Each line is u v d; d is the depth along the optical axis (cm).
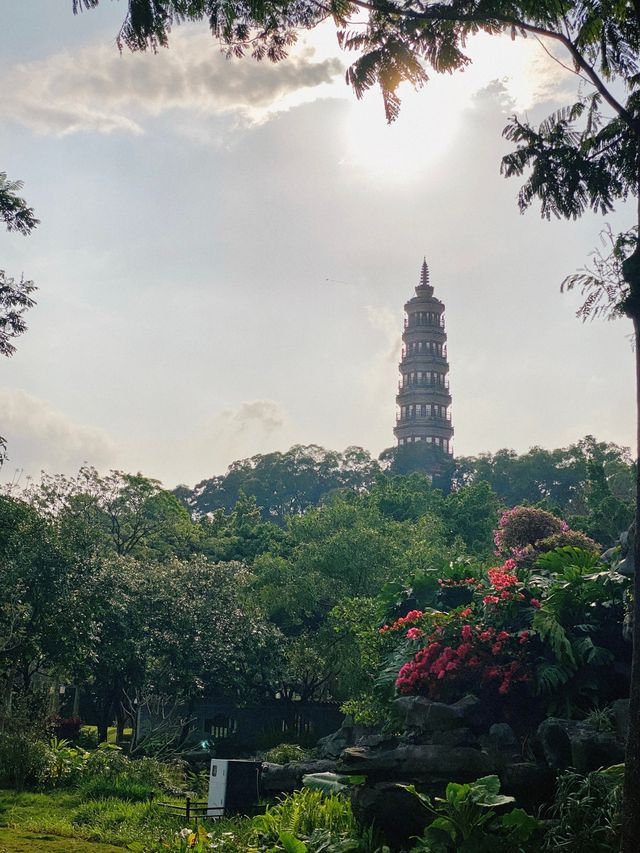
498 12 1282
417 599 2364
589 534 5781
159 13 1289
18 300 2750
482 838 1356
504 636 1783
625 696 1719
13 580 3525
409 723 1778
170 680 4169
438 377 18738
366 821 1587
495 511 7394
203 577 4591
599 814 1308
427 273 19275
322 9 1345
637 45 1341
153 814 1959
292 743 4338
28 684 3659
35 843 1603
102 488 5366
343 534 4569
